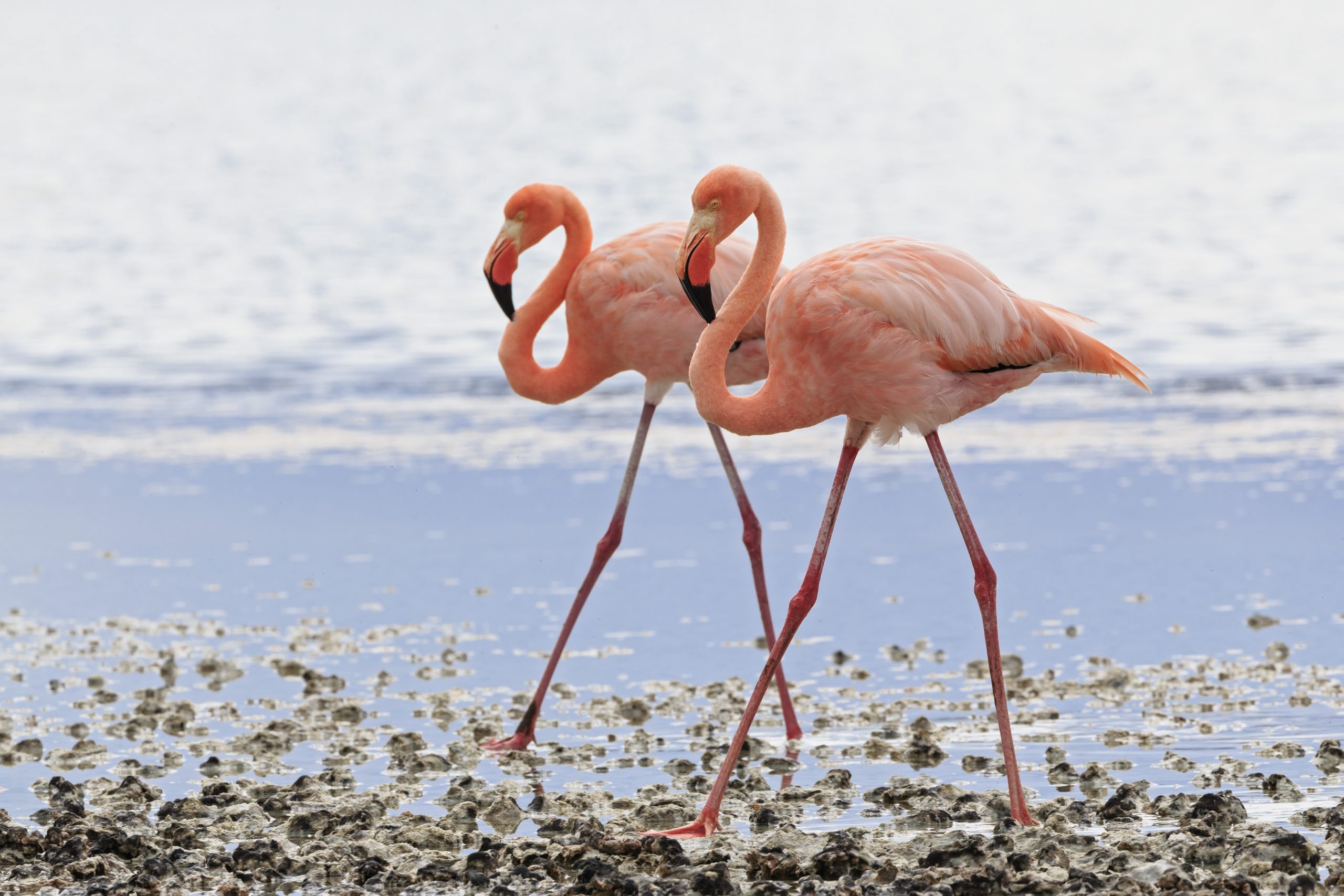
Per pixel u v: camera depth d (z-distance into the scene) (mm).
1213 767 9609
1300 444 19250
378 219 36844
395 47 73375
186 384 23688
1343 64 59906
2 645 13148
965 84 58938
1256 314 26922
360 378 23953
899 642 13023
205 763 10125
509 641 13258
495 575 15211
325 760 10344
